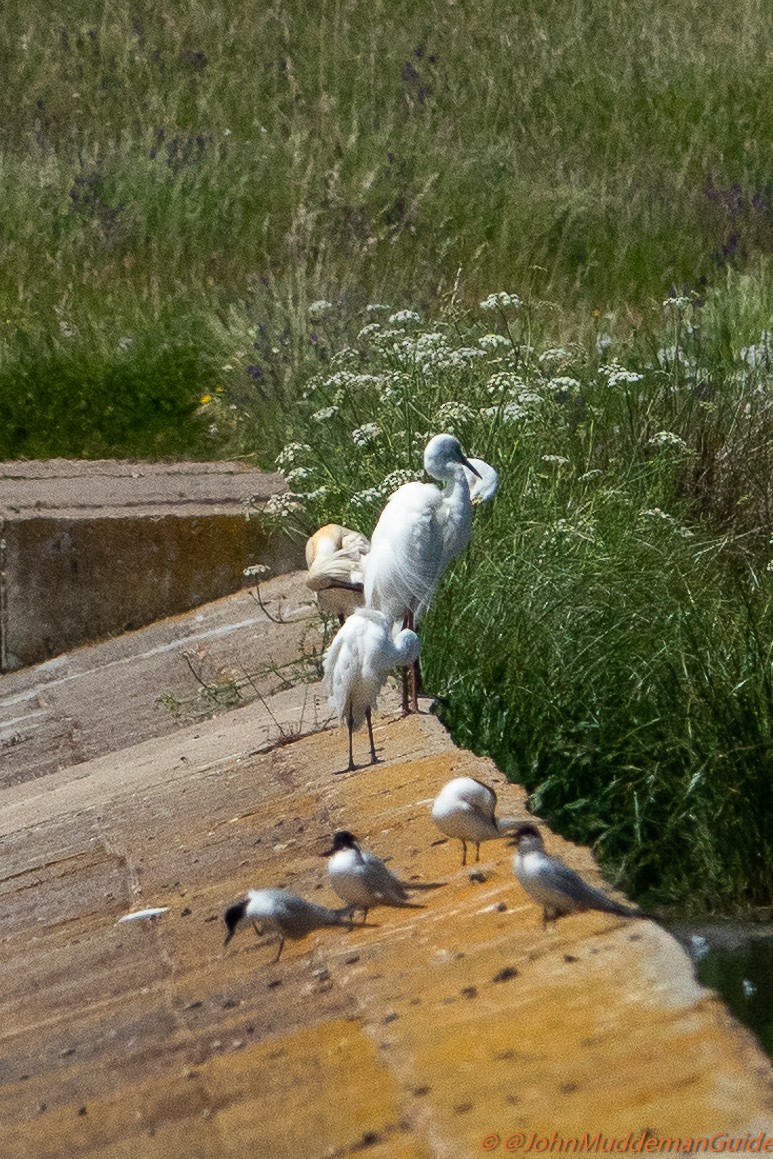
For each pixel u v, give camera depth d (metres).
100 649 9.11
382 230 14.52
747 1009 4.30
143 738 7.43
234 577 9.48
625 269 14.32
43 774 7.46
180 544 9.40
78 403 11.81
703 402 8.88
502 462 7.88
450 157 16.17
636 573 6.72
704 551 7.04
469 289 13.75
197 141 16.39
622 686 6.16
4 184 15.11
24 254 14.02
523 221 14.88
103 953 4.10
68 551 9.30
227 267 14.16
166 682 8.17
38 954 4.27
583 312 12.91
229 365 11.91
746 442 8.63
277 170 15.72
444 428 7.98
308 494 8.36
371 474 8.01
